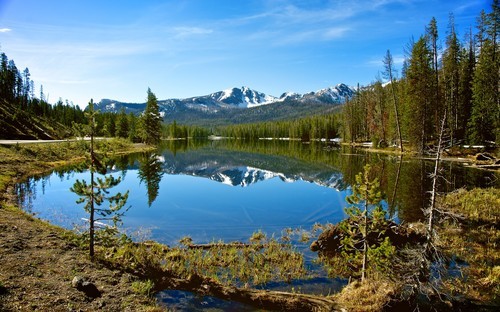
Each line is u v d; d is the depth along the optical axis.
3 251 9.56
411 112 45.38
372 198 10.54
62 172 33.03
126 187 28.58
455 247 13.27
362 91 82.94
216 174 38.25
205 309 8.75
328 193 26.58
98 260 10.40
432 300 9.15
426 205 19.56
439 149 10.49
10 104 78.75
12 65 97.62
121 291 8.83
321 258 12.65
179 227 16.78
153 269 10.61
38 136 65.19
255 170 41.69
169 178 34.41
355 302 9.18
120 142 66.94
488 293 9.91
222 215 19.42
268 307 9.09
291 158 57.00
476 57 48.78
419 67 45.19
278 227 17.05
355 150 65.44
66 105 112.06
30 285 7.97
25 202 20.05
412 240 13.74
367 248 10.78
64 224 15.93
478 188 22.03
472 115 42.81
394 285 9.39
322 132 121.50
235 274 11.10
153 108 78.50
